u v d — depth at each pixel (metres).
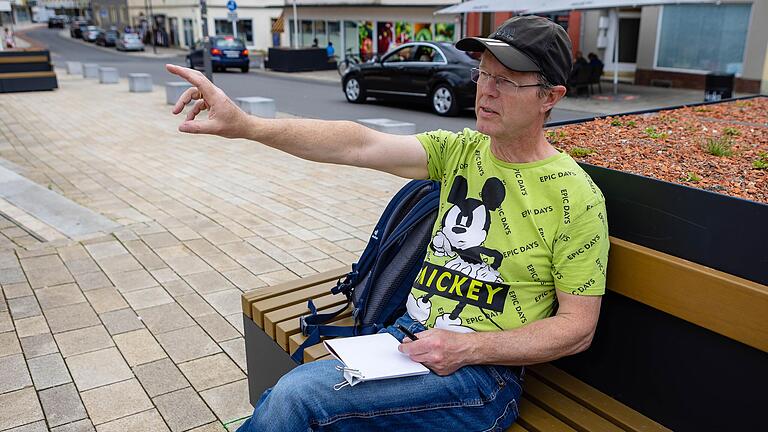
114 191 6.99
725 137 3.12
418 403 1.84
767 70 16.33
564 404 2.11
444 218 2.14
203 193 6.89
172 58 37.78
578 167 2.00
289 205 6.44
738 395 1.83
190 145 9.77
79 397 3.07
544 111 1.95
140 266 4.75
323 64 27.98
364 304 2.41
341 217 6.04
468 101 13.27
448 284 2.05
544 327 1.88
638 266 1.97
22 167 8.18
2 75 17.16
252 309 2.78
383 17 27.50
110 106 14.48
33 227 5.64
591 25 20.39
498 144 2.04
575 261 1.89
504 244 1.97
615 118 3.81
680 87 18.44
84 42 55.84
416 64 14.03
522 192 1.98
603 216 1.93
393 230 2.44
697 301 1.83
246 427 1.91
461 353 1.85
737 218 1.74
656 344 2.02
